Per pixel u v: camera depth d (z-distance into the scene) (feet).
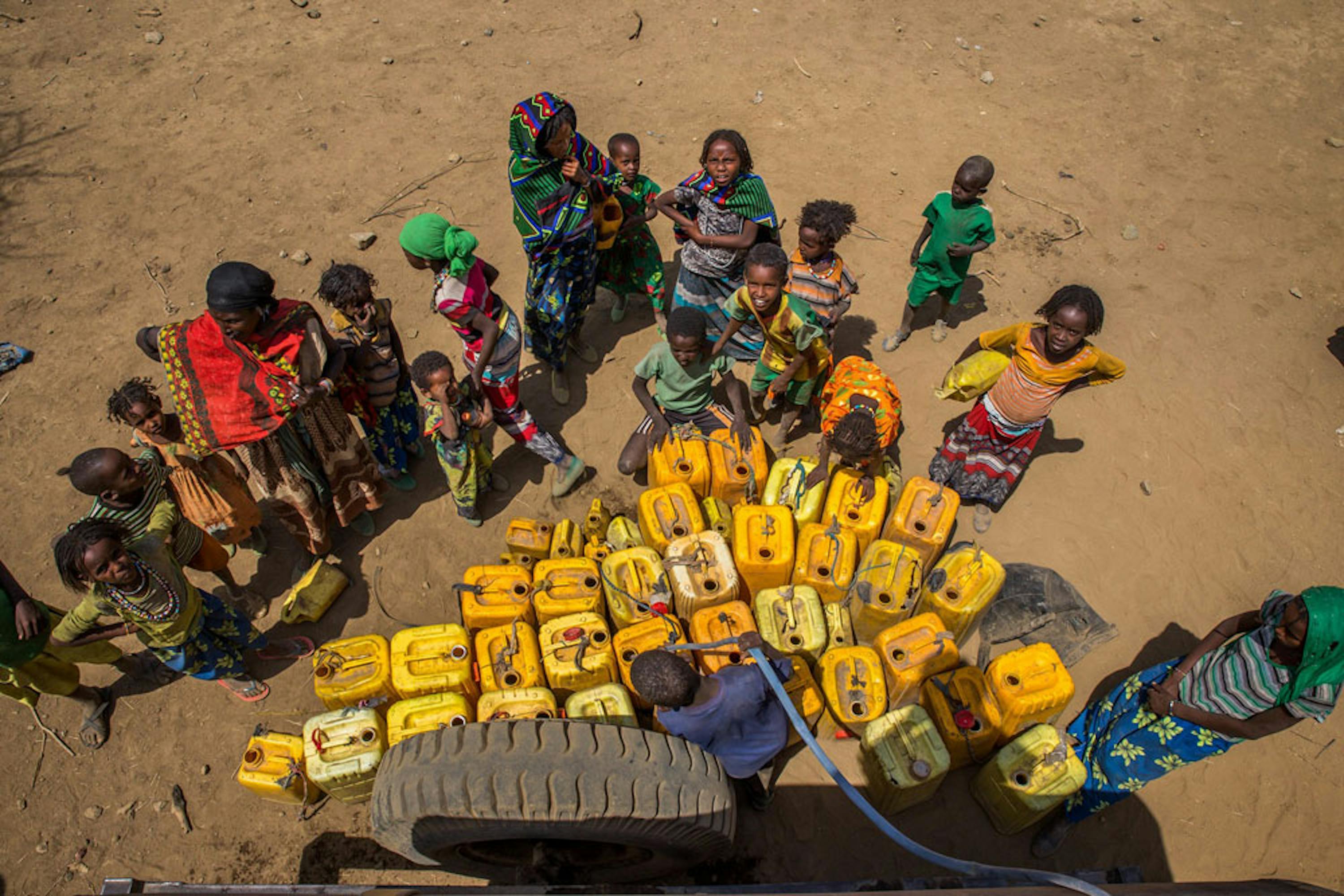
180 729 15.12
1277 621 10.68
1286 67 30.96
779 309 15.79
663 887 11.35
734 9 32.68
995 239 19.65
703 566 14.44
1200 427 19.86
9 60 28.94
